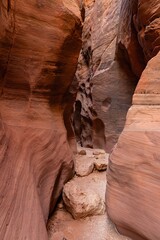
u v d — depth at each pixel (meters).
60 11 3.56
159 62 2.86
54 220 3.31
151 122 2.59
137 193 2.30
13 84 3.21
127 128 2.84
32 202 2.34
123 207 2.48
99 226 3.07
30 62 3.36
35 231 2.07
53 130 3.82
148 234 2.06
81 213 3.30
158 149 2.21
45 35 3.45
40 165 3.11
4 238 1.71
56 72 3.94
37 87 3.61
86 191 3.79
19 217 2.02
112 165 2.83
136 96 2.99
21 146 2.78
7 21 2.79
